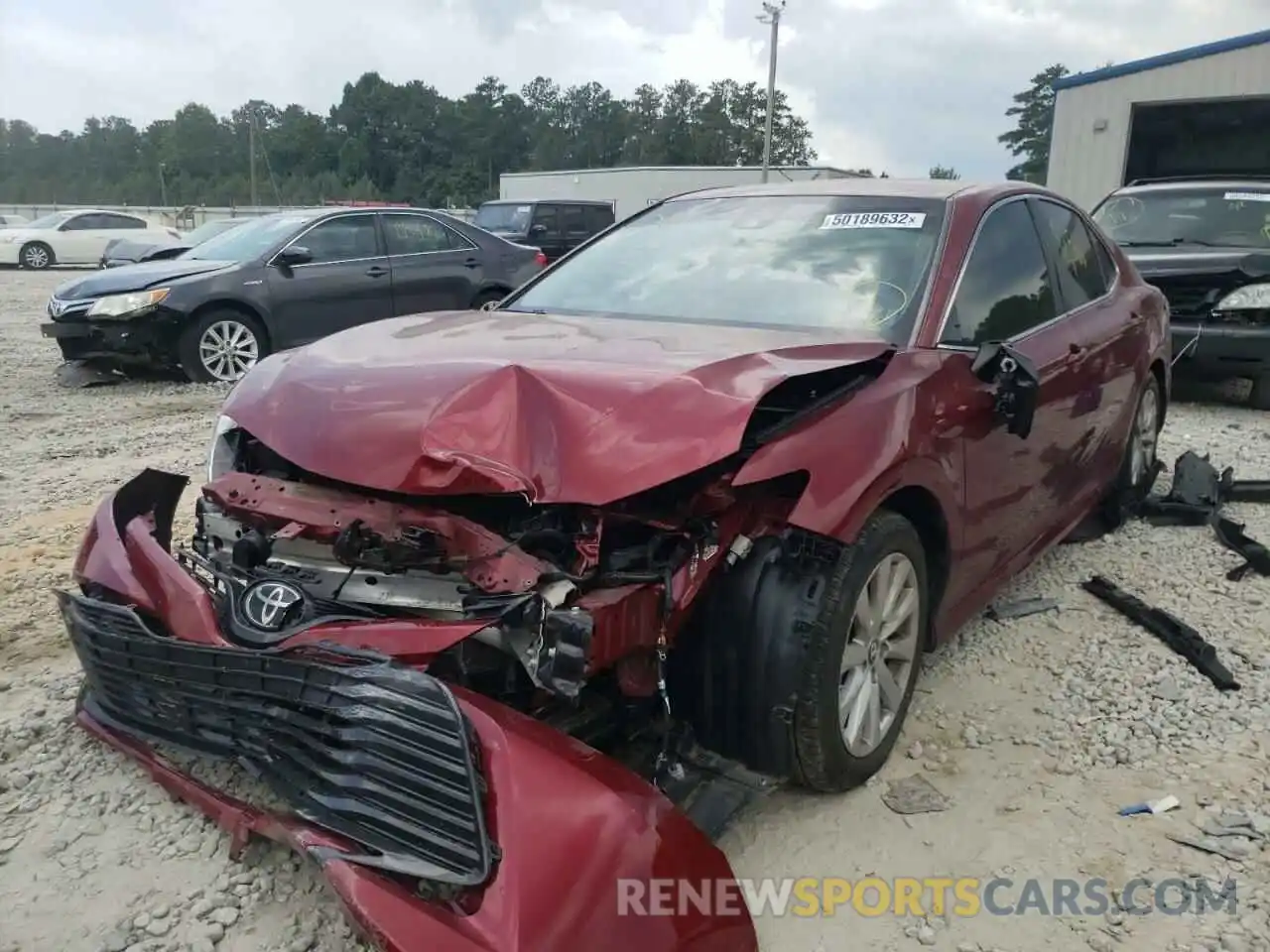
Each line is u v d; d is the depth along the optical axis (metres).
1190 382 9.28
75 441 7.48
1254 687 3.71
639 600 2.46
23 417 8.34
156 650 2.61
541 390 2.61
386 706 2.21
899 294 3.48
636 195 41.72
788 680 2.67
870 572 2.85
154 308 9.40
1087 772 3.22
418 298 10.73
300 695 2.35
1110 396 4.64
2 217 34.91
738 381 2.64
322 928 2.52
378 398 2.69
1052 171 23.69
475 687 2.56
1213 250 8.52
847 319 3.44
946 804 3.04
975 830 2.94
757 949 2.26
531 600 2.33
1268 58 20.45
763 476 2.51
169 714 2.66
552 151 103.31
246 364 9.94
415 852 2.10
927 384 3.08
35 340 13.05
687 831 2.22
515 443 2.51
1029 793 3.11
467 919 1.96
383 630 2.38
